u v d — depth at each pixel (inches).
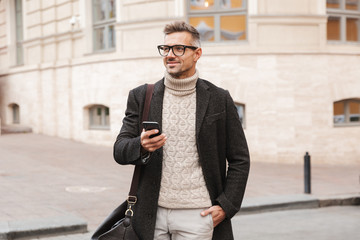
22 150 559.8
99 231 112.8
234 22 553.0
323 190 378.0
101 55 604.7
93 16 644.1
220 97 112.0
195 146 110.3
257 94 531.2
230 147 113.1
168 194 109.9
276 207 326.6
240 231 272.4
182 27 108.6
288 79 530.0
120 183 387.2
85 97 635.5
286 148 530.0
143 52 564.4
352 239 257.6
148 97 112.5
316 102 535.8
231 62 534.0
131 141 104.4
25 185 370.6
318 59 535.8
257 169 480.4
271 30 534.9
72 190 356.5
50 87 695.7
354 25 589.6
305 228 281.1
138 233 110.3
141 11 569.9
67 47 681.6
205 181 110.6
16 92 778.2
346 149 550.6
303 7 539.5
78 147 596.7
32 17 739.4
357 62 556.1
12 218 269.6
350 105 568.1
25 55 761.0
